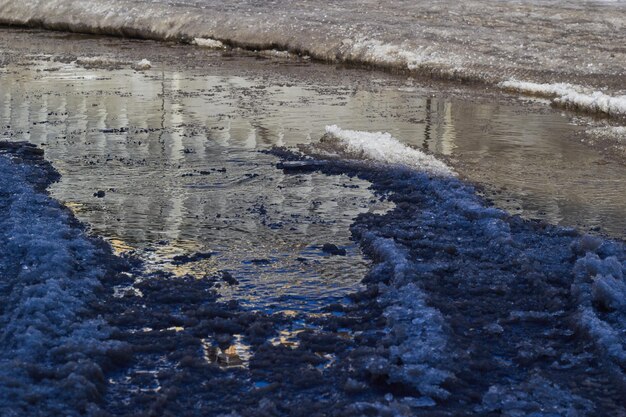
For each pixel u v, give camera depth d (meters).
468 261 7.14
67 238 7.43
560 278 6.77
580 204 9.01
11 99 14.38
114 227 8.09
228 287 6.71
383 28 19.94
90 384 4.96
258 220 8.29
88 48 21.14
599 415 4.93
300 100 14.55
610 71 16.31
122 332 5.78
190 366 5.41
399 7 22.48
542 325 6.09
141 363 5.46
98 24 23.81
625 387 5.18
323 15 21.69
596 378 5.34
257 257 7.36
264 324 5.96
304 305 6.41
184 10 23.17
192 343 5.72
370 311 6.22
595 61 16.97
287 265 7.18
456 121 13.07
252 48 20.69
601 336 5.68
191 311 6.15
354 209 8.61
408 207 8.51
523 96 15.30
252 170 10.03
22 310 5.81
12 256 6.90
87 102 14.16
